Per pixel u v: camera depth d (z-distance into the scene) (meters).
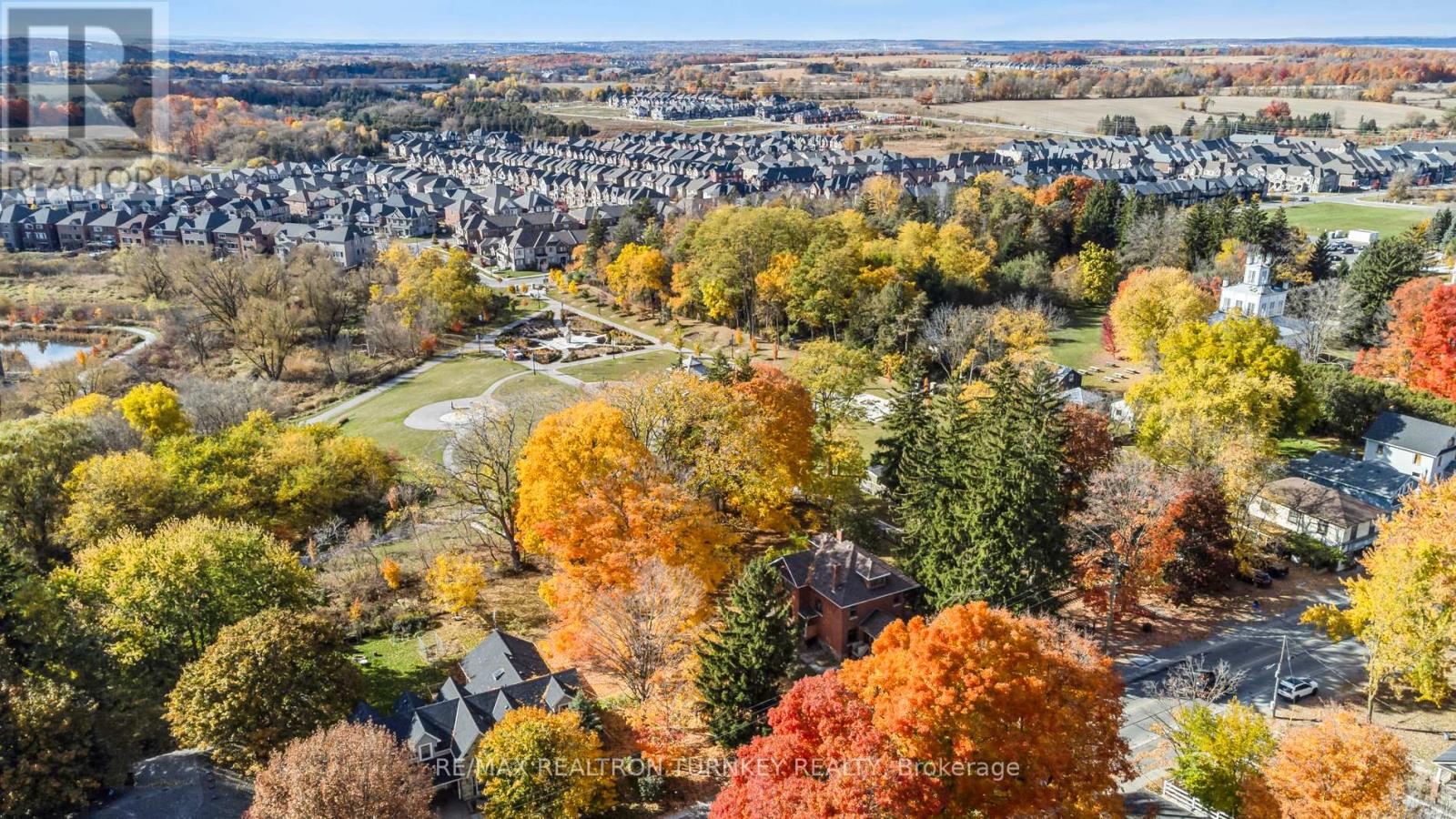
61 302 153.62
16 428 74.06
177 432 85.75
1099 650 55.66
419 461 83.56
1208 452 66.81
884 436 90.56
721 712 46.72
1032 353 103.12
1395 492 72.31
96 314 147.75
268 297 129.00
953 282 124.81
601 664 54.50
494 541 71.81
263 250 195.38
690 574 52.62
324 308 131.00
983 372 99.31
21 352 130.62
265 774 39.97
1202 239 139.62
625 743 48.09
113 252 189.50
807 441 70.56
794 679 54.09
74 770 42.31
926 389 97.50
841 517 68.94
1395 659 47.16
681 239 150.00
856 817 32.78
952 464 60.06
